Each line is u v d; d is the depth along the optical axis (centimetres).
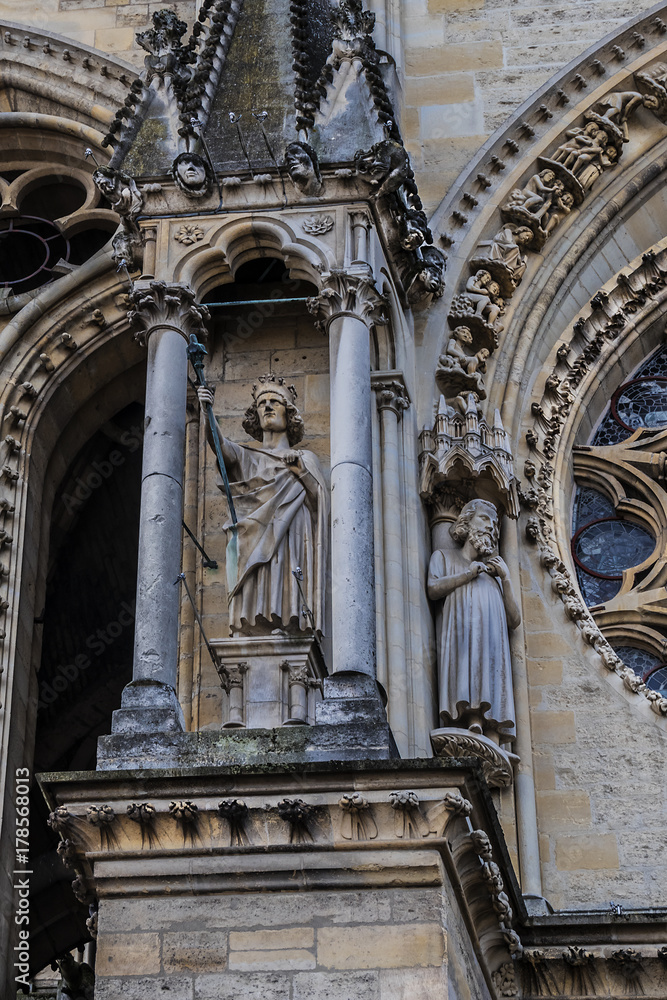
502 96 2497
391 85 2434
